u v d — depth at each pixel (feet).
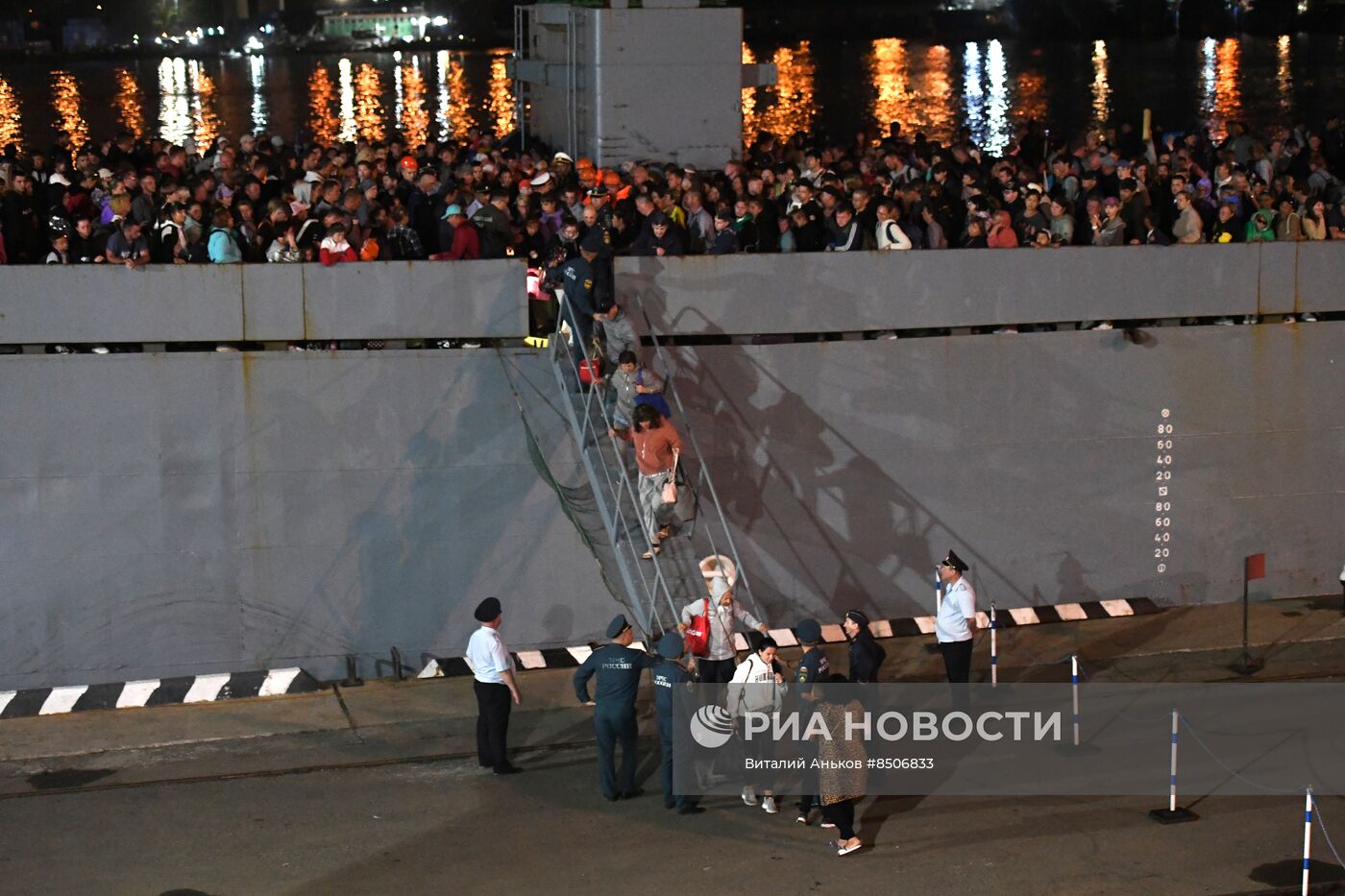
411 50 383.45
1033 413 76.28
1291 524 79.66
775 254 72.33
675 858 52.08
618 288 70.79
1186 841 53.26
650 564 63.05
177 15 369.30
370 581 70.95
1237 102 180.96
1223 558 79.25
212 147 89.92
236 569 69.97
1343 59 240.32
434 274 69.46
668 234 71.56
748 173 85.10
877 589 76.07
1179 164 86.53
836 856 52.24
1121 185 79.41
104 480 68.54
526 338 72.43
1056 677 69.21
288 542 70.18
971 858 52.08
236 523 69.72
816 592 75.41
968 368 75.15
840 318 73.26
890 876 50.75
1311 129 149.38
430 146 92.84
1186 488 78.28
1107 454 77.36
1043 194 77.92
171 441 68.80
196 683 66.85
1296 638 73.82
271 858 51.88
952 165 84.84
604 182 78.69
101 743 61.67
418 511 70.85
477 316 70.18
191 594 69.82
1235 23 307.17
